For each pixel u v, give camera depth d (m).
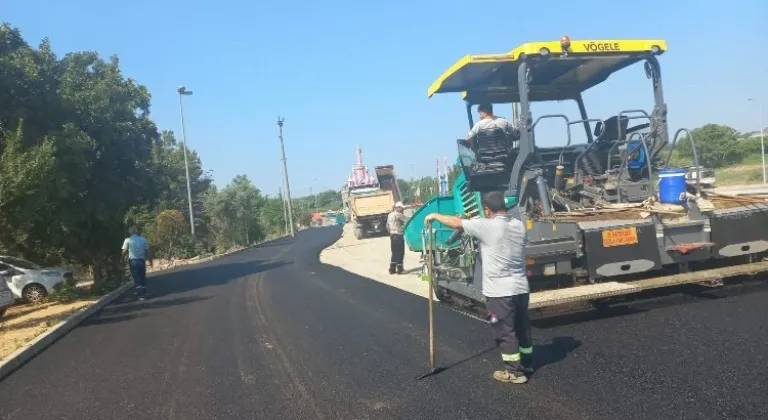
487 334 7.10
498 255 5.21
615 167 8.36
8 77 13.43
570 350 5.98
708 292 7.72
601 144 8.32
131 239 14.20
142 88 18.05
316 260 20.67
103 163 16.22
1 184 11.06
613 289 6.63
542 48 7.51
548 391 4.95
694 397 4.51
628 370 5.23
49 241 15.58
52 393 6.35
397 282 12.60
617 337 6.24
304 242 34.81
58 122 14.63
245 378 6.25
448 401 4.98
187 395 5.85
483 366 5.83
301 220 67.12
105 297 14.45
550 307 7.43
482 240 5.26
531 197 7.66
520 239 5.28
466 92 9.25
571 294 6.51
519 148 7.73
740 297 7.29
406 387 5.45
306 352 7.09
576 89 9.27
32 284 15.63
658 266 7.01
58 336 9.80
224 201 38.69
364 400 5.23
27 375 7.25
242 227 39.97
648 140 8.09
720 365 5.09
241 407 5.36
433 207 12.53
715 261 7.77
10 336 9.77
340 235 37.91
